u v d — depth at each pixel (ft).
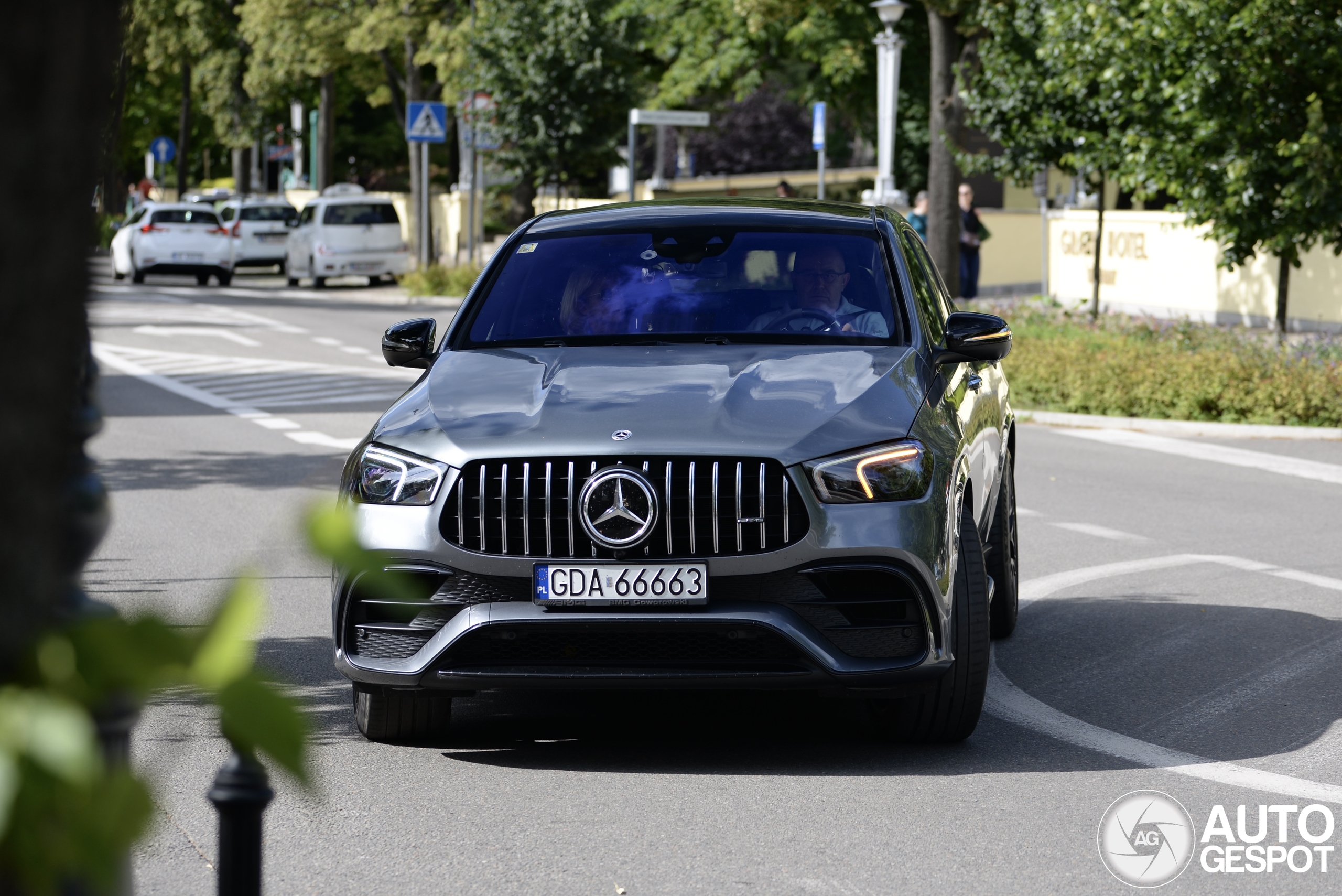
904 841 18.34
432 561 20.97
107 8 4.89
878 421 21.59
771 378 22.63
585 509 20.53
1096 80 79.56
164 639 4.32
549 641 20.86
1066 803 19.81
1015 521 31.09
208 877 17.29
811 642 20.45
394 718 22.30
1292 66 67.56
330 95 200.23
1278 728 23.48
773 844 18.25
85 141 4.88
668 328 24.98
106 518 5.35
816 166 275.39
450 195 196.75
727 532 20.62
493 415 21.77
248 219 172.24
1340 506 45.78
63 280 4.88
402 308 127.54
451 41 150.41
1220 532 41.45
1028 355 68.18
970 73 100.94
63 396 4.95
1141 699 25.21
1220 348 68.08
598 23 132.67
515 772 21.24
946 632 21.17
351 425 60.90
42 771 4.06
